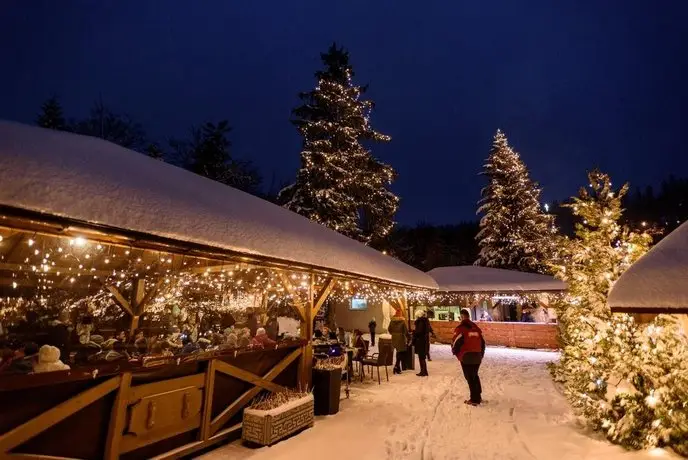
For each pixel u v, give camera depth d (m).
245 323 10.38
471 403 6.99
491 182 28.17
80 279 9.34
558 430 5.30
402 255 36.78
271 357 5.85
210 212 4.75
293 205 20.86
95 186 3.49
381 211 22.97
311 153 21.02
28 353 3.78
